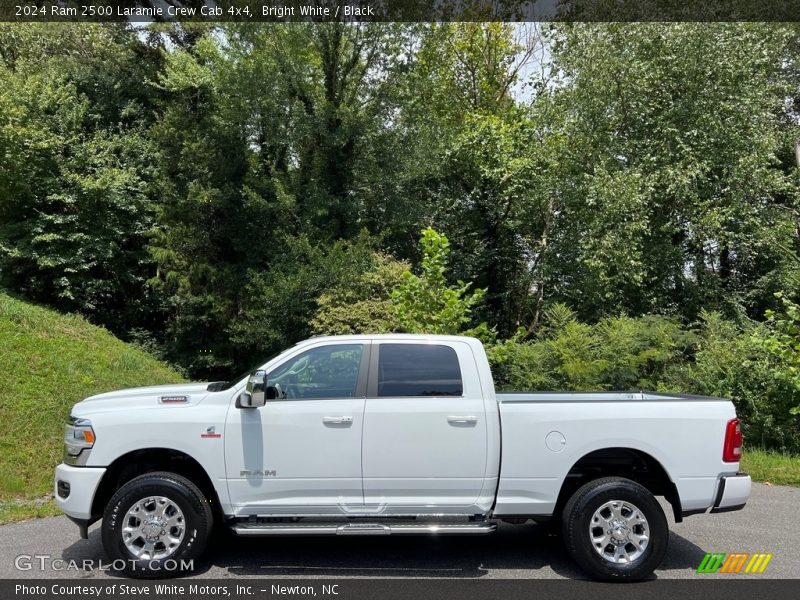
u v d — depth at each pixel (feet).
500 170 64.75
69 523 23.75
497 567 18.67
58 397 38.83
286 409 17.95
